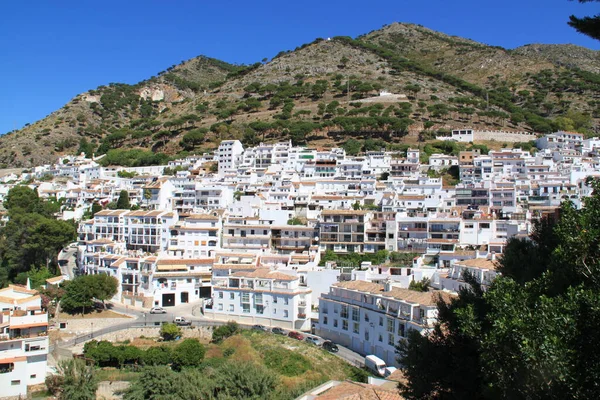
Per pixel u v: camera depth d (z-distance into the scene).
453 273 110.38
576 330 27.52
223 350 104.19
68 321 122.25
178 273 141.12
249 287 124.06
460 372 38.34
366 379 86.38
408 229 157.12
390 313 94.06
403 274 124.75
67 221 199.50
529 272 43.47
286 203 192.00
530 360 27.55
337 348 101.44
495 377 31.16
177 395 78.62
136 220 173.62
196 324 118.94
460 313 37.09
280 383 86.62
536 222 51.56
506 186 192.38
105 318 124.62
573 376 26.22
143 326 117.75
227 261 142.00
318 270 130.00
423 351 41.91
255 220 173.00
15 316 99.50
